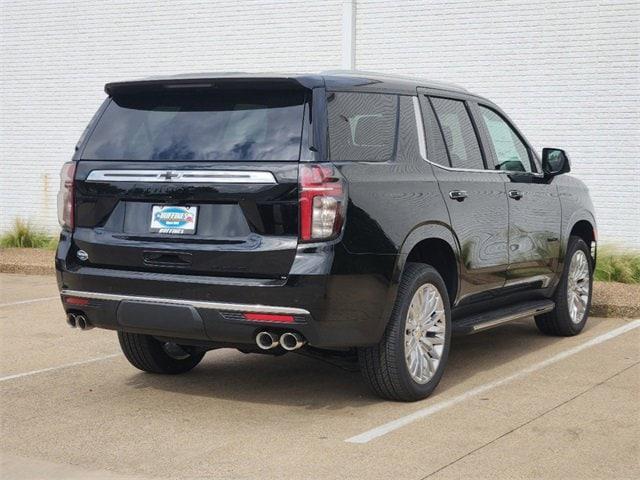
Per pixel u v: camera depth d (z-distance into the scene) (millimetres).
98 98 17328
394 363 6004
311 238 5492
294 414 5973
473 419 5832
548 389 6605
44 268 13109
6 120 18078
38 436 5523
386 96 6328
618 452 5195
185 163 5793
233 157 5695
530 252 7672
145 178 5879
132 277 5836
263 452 5195
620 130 12953
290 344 5570
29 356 7793
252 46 15789
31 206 18016
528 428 5641
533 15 13414
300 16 15320
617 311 9641
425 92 6766
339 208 5551
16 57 18047
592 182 13148
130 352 6883
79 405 6223
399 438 5434
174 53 16516
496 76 13727
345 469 4902
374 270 5730
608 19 12938
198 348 6930
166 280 5727
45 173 17859
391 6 14492
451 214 6539
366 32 14711
